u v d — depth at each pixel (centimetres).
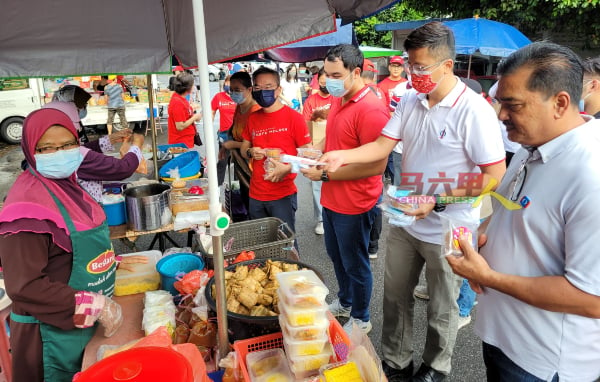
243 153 378
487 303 152
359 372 123
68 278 164
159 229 277
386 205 190
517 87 120
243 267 185
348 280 312
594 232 113
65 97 331
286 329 136
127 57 228
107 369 99
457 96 199
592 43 1059
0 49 203
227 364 141
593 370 134
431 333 234
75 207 168
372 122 251
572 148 120
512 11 1066
